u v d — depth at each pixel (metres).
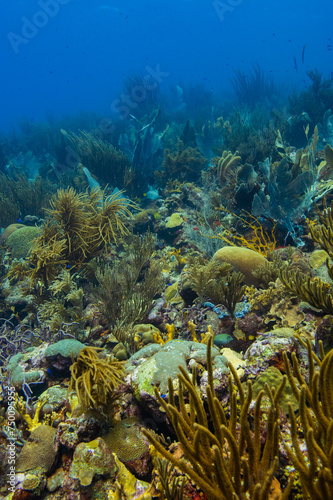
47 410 3.03
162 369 2.52
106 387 2.51
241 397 1.42
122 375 2.60
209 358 1.48
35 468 2.39
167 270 6.31
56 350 3.63
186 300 4.69
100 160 9.34
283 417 2.11
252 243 5.46
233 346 3.51
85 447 2.23
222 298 4.08
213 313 3.98
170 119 16.56
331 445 1.26
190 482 1.93
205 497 1.86
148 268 6.05
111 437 2.41
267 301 3.72
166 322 4.63
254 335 3.52
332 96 12.34
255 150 8.05
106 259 6.66
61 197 5.94
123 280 5.30
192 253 6.29
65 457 2.51
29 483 2.29
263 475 1.38
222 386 2.42
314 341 2.80
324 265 4.27
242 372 2.72
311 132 10.02
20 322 5.52
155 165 10.26
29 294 5.45
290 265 4.28
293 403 2.22
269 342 2.75
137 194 9.40
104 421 2.47
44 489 2.34
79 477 2.10
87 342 4.67
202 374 2.59
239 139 8.98
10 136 20.22
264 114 13.98
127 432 2.43
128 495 2.10
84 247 6.05
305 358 2.61
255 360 2.66
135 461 2.27
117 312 4.92
